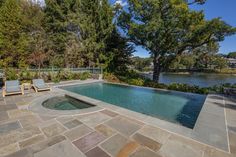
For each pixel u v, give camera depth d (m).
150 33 14.66
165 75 41.94
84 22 18.52
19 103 6.52
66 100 8.10
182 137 3.64
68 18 19.38
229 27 13.34
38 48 17.03
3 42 15.81
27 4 21.08
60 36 20.23
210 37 14.75
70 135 3.77
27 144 3.35
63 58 19.17
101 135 3.78
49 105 7.20
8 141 3.47
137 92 10.86
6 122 4.54
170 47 15.88
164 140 3.52
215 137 3.60
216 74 44.50
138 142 3.44
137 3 14.86
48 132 3.93
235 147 3.20
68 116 5.04
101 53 18.81
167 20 14.45
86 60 19.30
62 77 14.56
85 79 15.41
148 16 14.96
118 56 20.25
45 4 21.38
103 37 19.41
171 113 6.91
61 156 2.95
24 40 17.11
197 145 3.29
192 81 28.64
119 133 3.87
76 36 19.50
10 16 16.59
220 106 5.97
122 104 8.34
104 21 18.97
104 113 5.32
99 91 11.32
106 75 17.12
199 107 7.59
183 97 9.24
